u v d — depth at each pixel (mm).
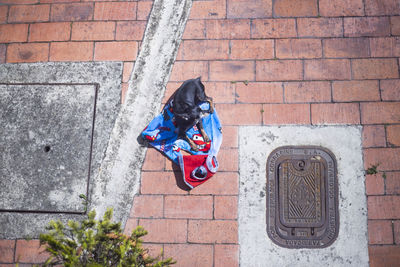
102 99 3902
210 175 3654
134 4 4109
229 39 3975
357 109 3766
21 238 3662
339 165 3664
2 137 3848
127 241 3027
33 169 3781
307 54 3896
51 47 4043
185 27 4023
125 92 3912
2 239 3666
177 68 3943
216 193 3688
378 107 3758
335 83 3826
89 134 3830
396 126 3711
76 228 2934
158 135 3738
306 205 3590
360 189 3609
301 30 3949
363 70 3838
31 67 4004
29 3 4152
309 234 3557
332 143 3707
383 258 3492
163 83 3918
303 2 4008
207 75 3914
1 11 4141
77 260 2838
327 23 3949
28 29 4098
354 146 3693
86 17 4102
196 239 3615
